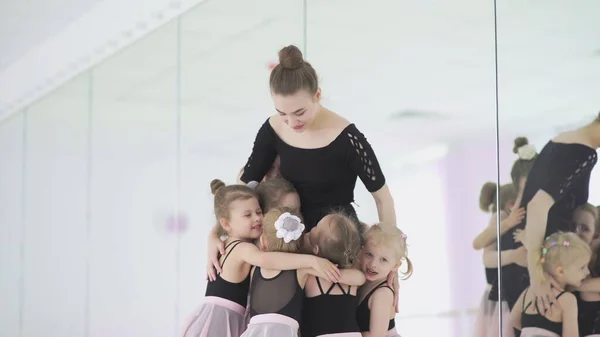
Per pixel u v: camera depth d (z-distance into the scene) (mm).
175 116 5715
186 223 5547
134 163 6297
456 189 3451
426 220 3541
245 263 3951
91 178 7062
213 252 4086
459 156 3453
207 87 5312
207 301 4051
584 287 3146
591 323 3137
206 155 5297
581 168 3145
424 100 3598
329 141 3854
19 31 7445
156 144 5965
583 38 3133
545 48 3236
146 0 6043
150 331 6000
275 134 4027
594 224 3119
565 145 3172
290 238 3688
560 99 3207
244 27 4934
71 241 7445
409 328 3576
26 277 8445
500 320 3311
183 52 5625
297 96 3709
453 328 3426
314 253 3703
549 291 3217
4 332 8984
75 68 7344
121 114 6516
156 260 5930
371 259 3719
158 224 5895
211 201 5230
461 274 3416
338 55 4094
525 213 3271
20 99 8641
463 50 3471
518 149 3291
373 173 3758
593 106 3123
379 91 3809
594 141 3104
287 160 3959
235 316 3986
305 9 4387
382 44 3820
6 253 8969
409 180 3623
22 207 8594
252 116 4801
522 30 3301
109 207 6723
